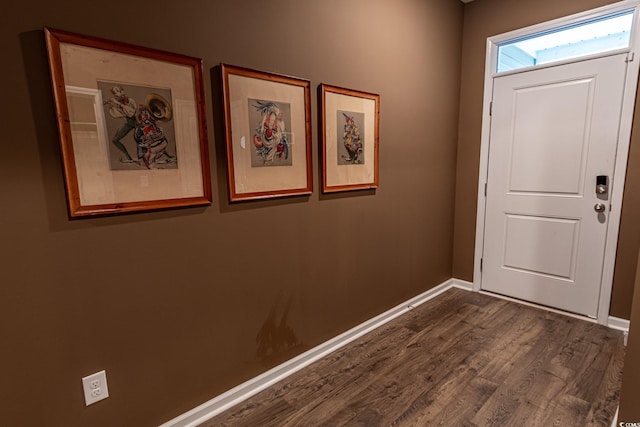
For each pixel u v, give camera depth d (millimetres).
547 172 2699
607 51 2336
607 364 2037
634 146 2297
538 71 2656
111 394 1412
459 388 1864
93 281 1321
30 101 1138
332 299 2260
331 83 2055
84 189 1260
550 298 2805
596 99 2416
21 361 1202
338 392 1865
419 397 1803
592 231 2529
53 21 1150
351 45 2145
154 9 1360
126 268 1396
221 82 1566
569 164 2584
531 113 2730
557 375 1946
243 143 1682
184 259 1557
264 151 1771
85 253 1294
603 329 2463
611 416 1627
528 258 2885
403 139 2629
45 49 1145
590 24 2447
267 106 1755
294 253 2002
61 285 1254
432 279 3141
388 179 2549
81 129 1233
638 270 1324
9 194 1129
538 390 1826
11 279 1157
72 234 1258
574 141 2541
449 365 2072
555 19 2541
